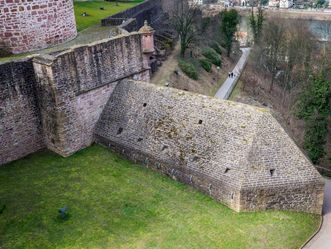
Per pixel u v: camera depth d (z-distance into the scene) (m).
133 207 22.22
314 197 22.95
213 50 75.62
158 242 19.83
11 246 19.39
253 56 73.56
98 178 24.78
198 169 23.25
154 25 67.12
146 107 26.86
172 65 58.78
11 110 25.48
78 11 55.47
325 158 41.25
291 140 22.91
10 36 29.66
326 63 49.34
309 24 85.44
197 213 21.83
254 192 21.67
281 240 20.33
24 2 29.33
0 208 21.88
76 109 26.73
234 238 20.19
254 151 22.00
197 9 78.38
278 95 65.31
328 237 21.28
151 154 25.44
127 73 29.61
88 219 21.28
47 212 21.72
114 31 37.56
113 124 27.94
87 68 26.64
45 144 28.03
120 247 19.50
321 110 38.78
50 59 24.58
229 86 64.12
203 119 24.17
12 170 25.50
